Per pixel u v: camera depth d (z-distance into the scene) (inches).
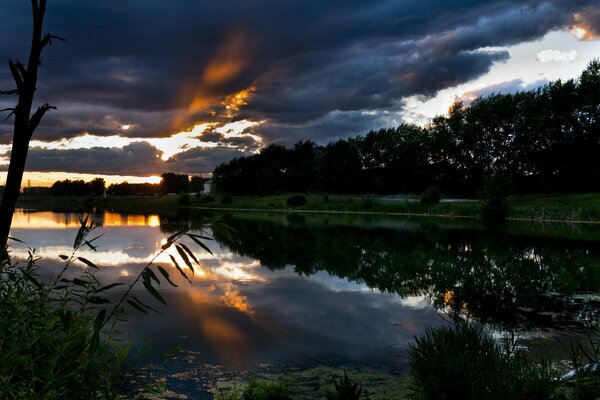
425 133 3083.2
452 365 160.1
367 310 340.2
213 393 187.5
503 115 2468.0
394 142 3250.5
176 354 231.6
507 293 399.5
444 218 1716.3
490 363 164.6
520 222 1451.8
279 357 234.7
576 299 375.2
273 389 187.3
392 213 2166.6
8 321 94.7
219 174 4643.2
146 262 556.1
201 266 552.4
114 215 2058.3
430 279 471.5
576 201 1705.2
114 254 629.9
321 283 448.8
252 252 703.7
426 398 165.6
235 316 314.8
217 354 235.0
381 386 198.1
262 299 373.1
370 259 621.9
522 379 156.0
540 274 495.5
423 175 2933.1
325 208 2546.8
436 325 297.6
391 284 443.5
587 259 603.5
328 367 221.0
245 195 4357.8
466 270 526.9
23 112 121.6
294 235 1001.5
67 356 98.3
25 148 122.4
